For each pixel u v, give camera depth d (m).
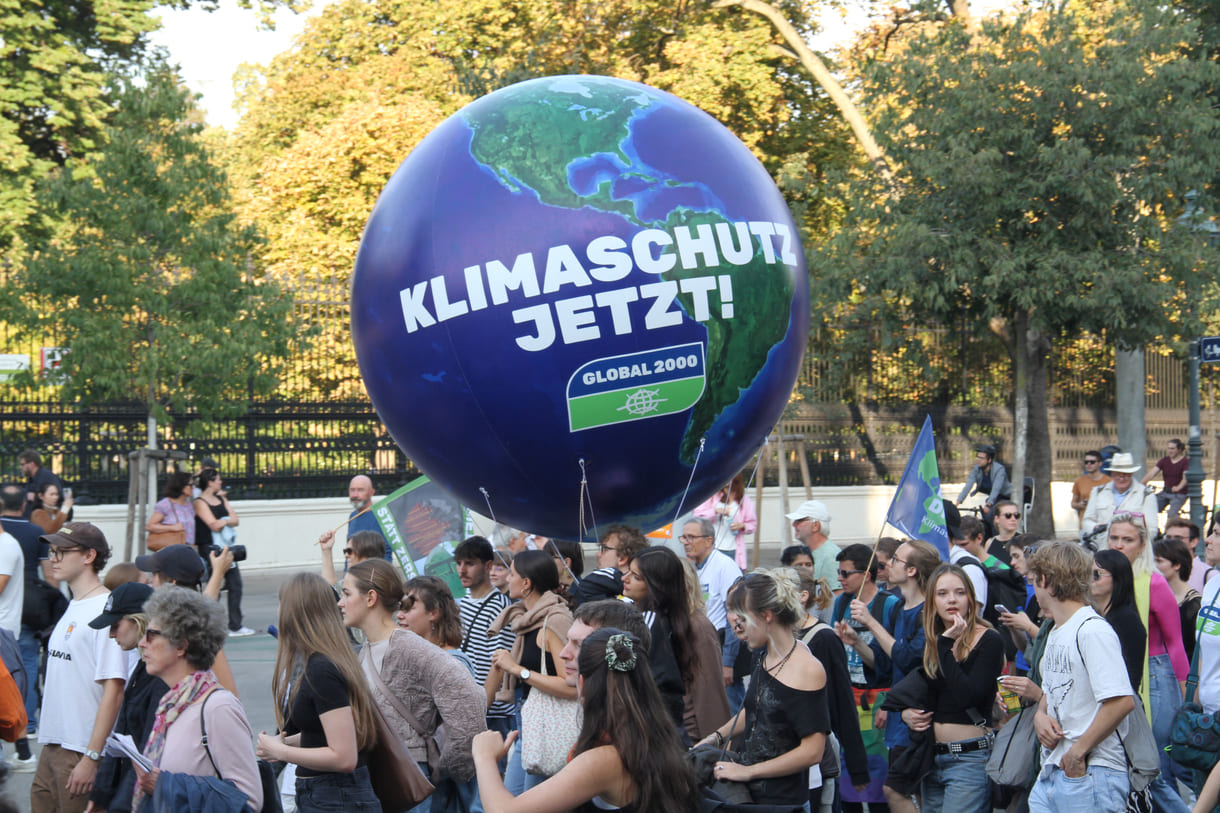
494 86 22.53
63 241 15.78
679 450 5.08
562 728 5.43
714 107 22.70
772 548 19.84
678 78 22.91
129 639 5.06
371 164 24.38
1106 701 4.93
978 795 5.56
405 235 5.11
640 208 4.88
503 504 5.36
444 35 26.70
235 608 12.78
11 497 9.18
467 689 5.27
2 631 7.59
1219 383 24.34
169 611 4.27
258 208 24.47
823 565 8.23
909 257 18.05
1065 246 17.92
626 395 4.87
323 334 17.80
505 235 4.86
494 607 6.91
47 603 8.48
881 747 6.43
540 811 3.45
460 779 5.23
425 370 5.04
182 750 4.19
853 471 20.66
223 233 15.75
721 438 5.16
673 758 3.54
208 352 15.02
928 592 5.69
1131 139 17.36
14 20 22.75
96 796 4.86
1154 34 17.67
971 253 17.58
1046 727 5.09
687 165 5.05
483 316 4.86
